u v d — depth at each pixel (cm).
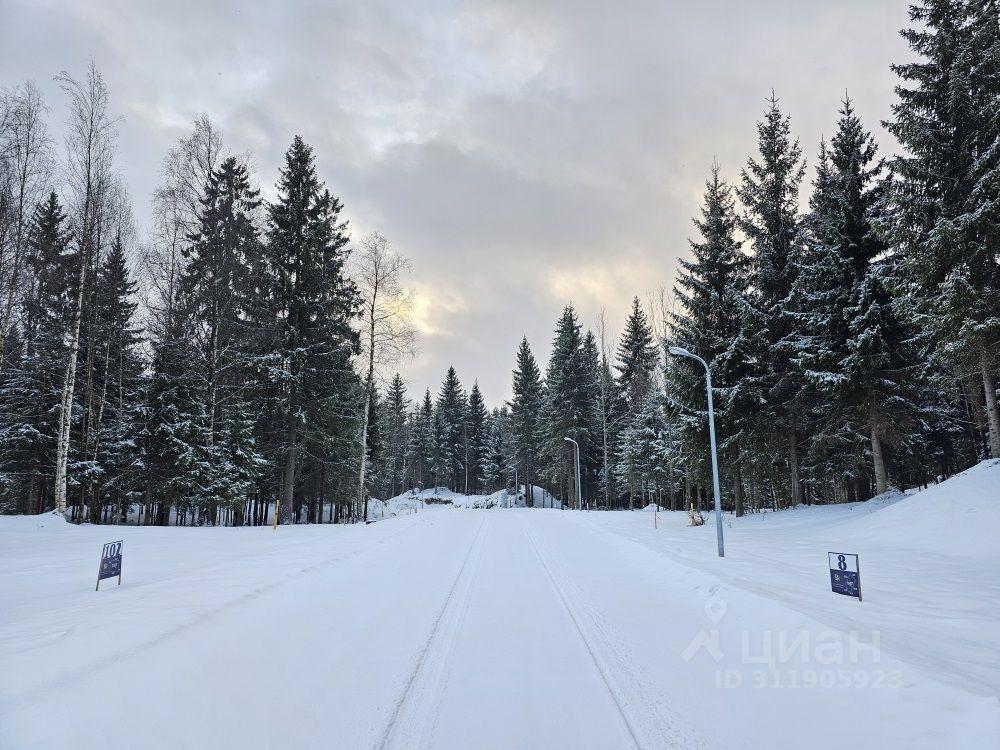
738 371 2527
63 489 1972
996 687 483
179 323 2383
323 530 2038
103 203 2255
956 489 1650
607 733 442
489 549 1556
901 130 1766
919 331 2012
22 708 420
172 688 486
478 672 573
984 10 1667
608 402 5706
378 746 417
